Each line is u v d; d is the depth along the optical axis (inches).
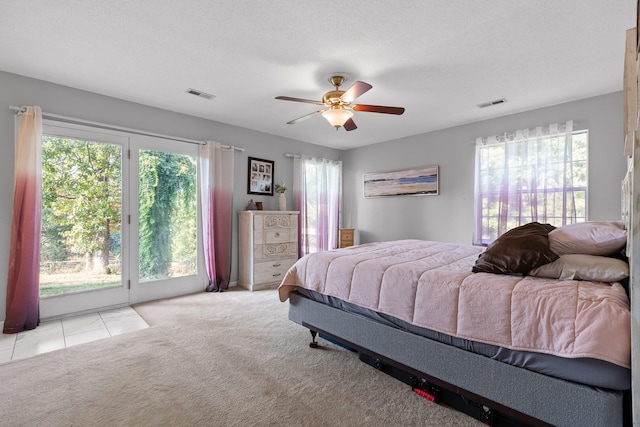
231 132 171.6
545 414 50.9
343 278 84.4
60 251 120.1
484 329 57.5
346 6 73.5
